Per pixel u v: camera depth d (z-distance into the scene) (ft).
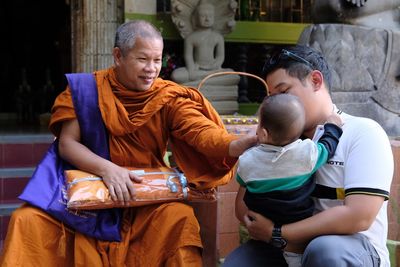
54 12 40.68
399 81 19.17
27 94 35.17
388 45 18.97
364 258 8.38
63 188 10.60
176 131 11.16
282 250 9.18
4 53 39.91
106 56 21.74
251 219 9.16
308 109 9.18
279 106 8.41
